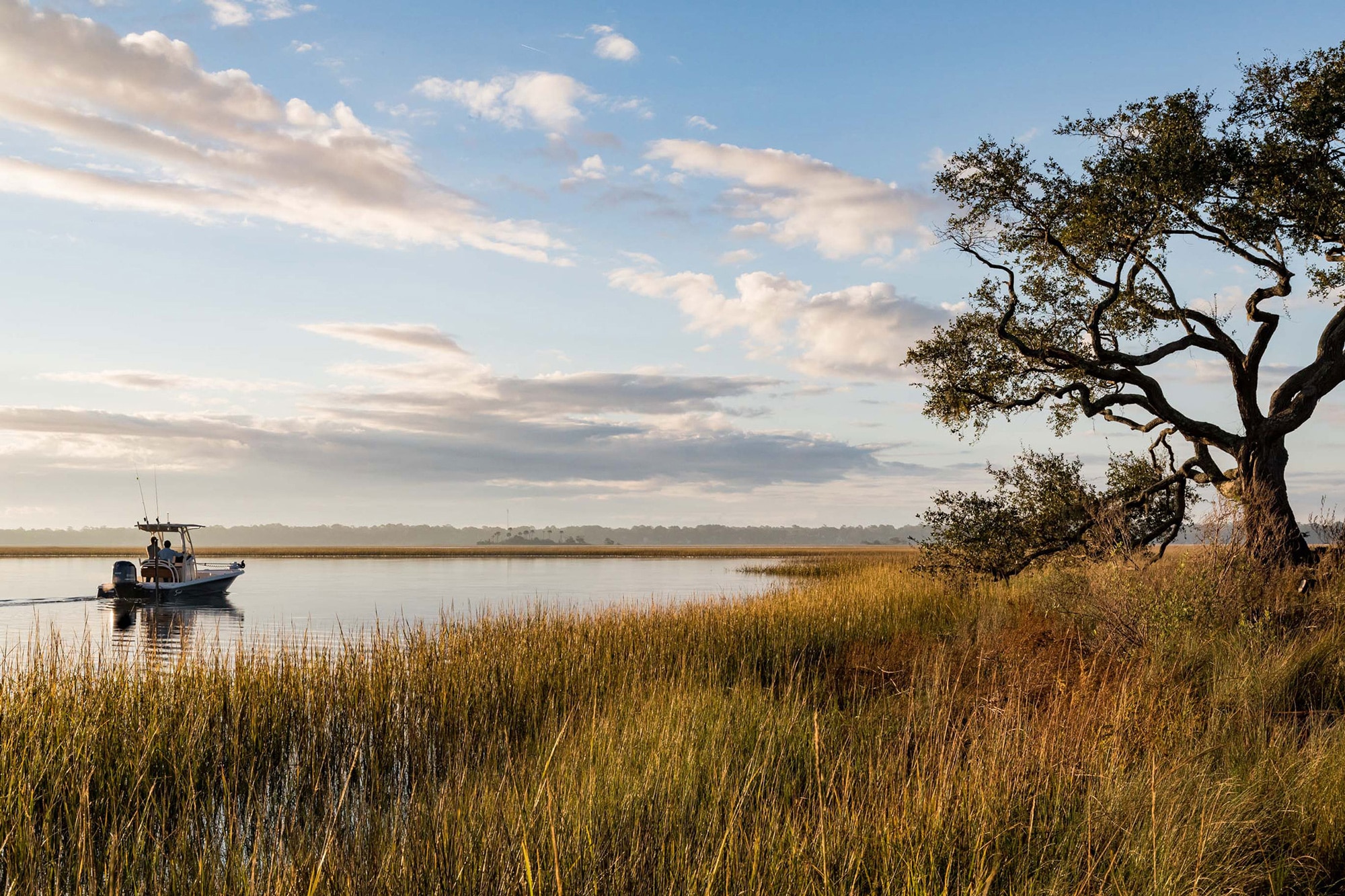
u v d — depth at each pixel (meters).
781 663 14.60
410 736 9.46
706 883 4.86
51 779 7.36
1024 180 17.66
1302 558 15.95
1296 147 15.59
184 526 34.12
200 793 7.88
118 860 5.68
